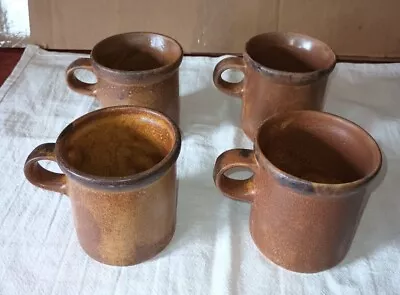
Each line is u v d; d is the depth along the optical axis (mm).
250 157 434
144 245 436
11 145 561
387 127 617
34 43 756
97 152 458
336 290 436
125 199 400
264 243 449
